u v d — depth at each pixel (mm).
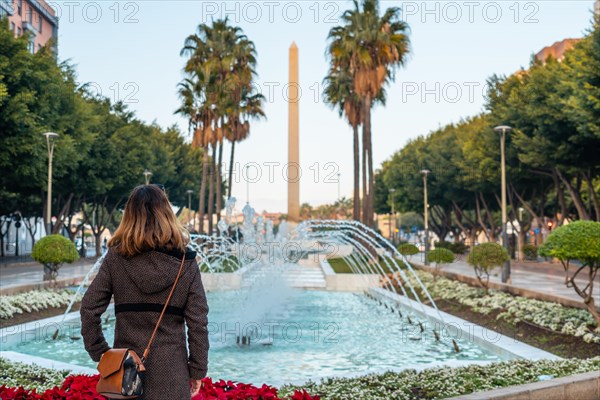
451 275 22359
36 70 26625
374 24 33875
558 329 11367
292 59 45125
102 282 2869
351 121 40906
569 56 27859
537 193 46031
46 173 32219
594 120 23656
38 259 17750
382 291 21250
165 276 2826
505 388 5738
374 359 9984
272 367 9242
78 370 7676
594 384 6176
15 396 4457
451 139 52625
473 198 53031
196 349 2875
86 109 33438
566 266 10992
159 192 2979
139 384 2707
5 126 25250
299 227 29453
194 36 42750
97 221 48562
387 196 75562
